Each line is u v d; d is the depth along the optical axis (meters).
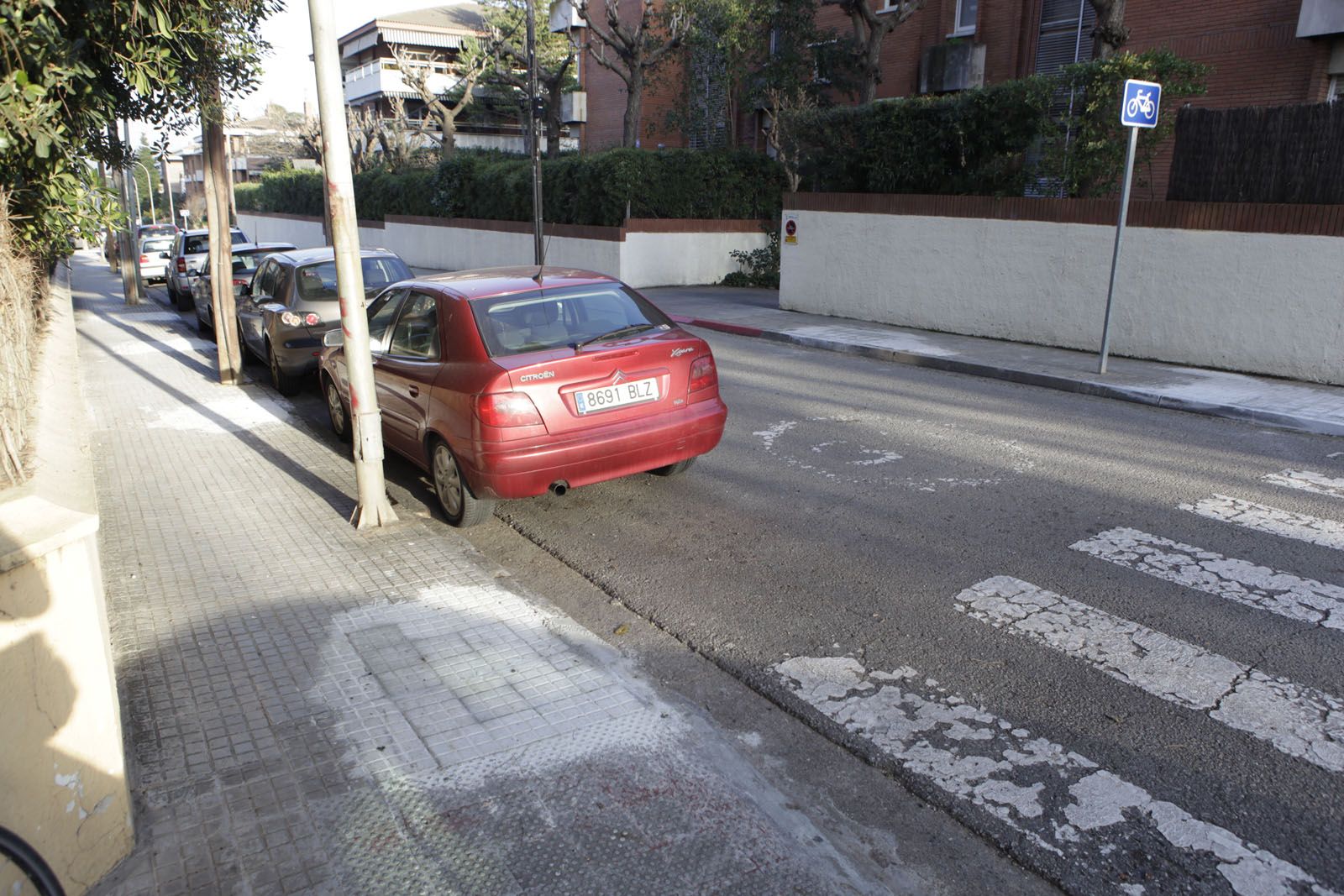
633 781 3.46
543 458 5.75
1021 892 2.96
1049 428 8.75
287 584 5.25
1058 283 12.92
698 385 6.37
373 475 6.16
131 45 5.04
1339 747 3.63
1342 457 7.70
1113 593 5.04
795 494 6.83
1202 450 7.92
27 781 2.62
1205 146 11.20
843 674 4.27
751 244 24.11
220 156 10.81
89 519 2.73
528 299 6.33
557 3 35.66
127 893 2.86
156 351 14.05
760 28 24.08
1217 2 16.45
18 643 2.56
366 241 37.09
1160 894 2.92
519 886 2.92
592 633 4.69
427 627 4.70
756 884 2.95
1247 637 4.52
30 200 4.99
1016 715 3.91
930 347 13.15
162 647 4.48
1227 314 11.11
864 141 16.25
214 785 3.40
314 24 5.37
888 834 3.23
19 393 4.31
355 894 2.88
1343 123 10.05
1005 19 20.55
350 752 3.61
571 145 39.91
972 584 5.20
